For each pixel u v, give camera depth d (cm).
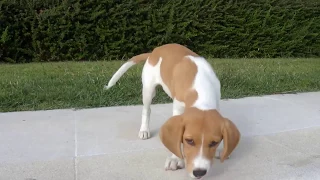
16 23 300
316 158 115
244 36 354
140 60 143
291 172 106
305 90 201
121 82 197
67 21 305
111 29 318
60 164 109
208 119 89
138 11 321
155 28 328
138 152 118
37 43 305
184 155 90
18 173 104
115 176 103
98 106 168
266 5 358
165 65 120
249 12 352
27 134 132
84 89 183
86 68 250
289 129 139
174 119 91
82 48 314
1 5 291
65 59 317
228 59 329
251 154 117
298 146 124
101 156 115
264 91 195
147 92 128
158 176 103
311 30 379
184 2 335
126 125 142
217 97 107
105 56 324
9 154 116
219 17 343
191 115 90
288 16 366
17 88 183
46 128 138
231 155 116
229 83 201
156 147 122
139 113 157
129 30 323
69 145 123
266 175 104
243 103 174
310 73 238
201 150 86
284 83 210
